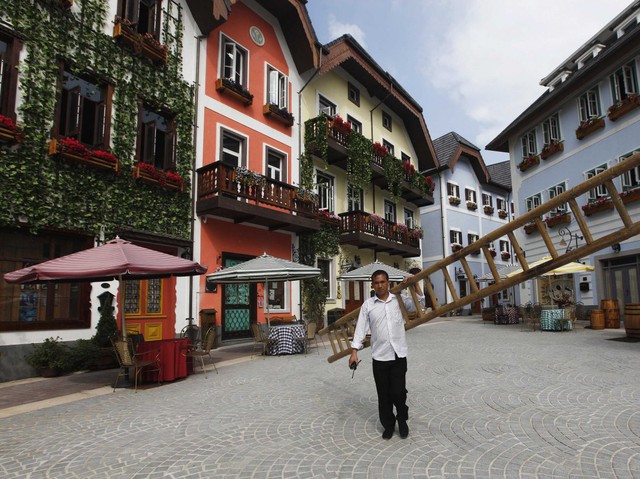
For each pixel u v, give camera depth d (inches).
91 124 394.6
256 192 518.3
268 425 181.0
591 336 496.7
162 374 281.6
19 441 168.4
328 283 709.9
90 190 371.9
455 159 1159.0
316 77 709.9
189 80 490.6
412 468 132.4
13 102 326.0
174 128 466.6
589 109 695.1
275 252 591.8
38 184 335.0
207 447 156.4
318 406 210.2
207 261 492.7
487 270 1278.3
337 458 142.2
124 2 424.2
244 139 562.9
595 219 685.9
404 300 179.9
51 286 341.4
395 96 868.0
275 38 639.1
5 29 326.3
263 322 553.9
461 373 285.6
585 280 717.3
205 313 473.4
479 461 136.9
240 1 583.2
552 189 794.8
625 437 155.2
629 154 623.5
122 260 251.8
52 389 270.4
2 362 303.3
